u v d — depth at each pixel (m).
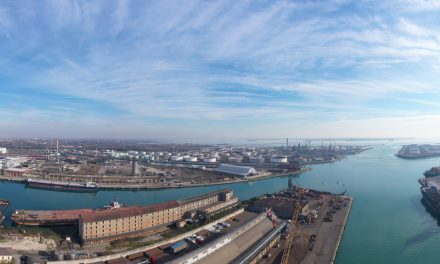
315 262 150.25
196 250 132.88
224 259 138.50
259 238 165.62
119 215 174.25
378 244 179.50
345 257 161.62
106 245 160.75
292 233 175.00
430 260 159.00
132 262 140.25
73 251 149.50
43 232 170.38
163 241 162.25
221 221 199.75
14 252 143.50
